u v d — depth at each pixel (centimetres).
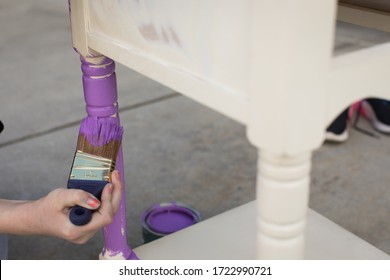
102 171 78
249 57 52
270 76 49
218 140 168
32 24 274
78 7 81
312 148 52
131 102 194
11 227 81
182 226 116
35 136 171
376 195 139
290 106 49
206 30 58
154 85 208
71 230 75
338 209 134
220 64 57
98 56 83
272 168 53
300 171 53
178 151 162
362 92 55
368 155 157
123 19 72
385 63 56
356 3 89
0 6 303
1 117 182
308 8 47
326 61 50
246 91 54
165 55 66
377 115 168
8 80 212
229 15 54
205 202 138
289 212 54
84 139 80
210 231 101
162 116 183
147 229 113
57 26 272
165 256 95
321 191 141
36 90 204
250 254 94
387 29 85
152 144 166
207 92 59
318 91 50
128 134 171
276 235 55
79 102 194
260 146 52
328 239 98
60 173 150
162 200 139
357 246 97
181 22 61
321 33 48
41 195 140
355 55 55
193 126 177
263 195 54
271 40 48
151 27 67
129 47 72
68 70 222
